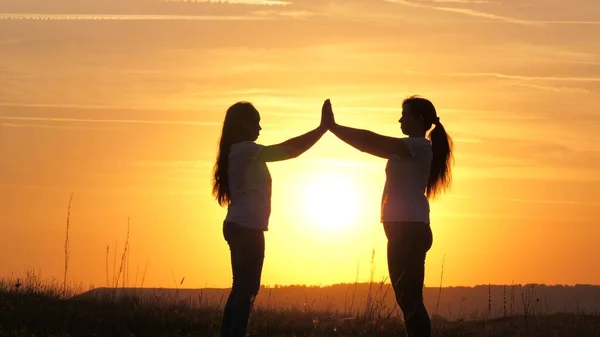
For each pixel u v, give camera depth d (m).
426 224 10.53
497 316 17.17
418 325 10.39
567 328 16.12
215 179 10.64
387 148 10.50
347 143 10.59
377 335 13.23
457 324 15.98
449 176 11.11
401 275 10.42
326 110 10.66
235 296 10.20
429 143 10.66
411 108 10.98
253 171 10.33
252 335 13.63
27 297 16.05
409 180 10.57
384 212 10.62
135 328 14.12
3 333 12.70
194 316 15.09
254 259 10.23
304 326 14.52
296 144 10.42
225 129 10.62
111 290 16.88
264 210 10.33
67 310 14.88
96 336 13.29
